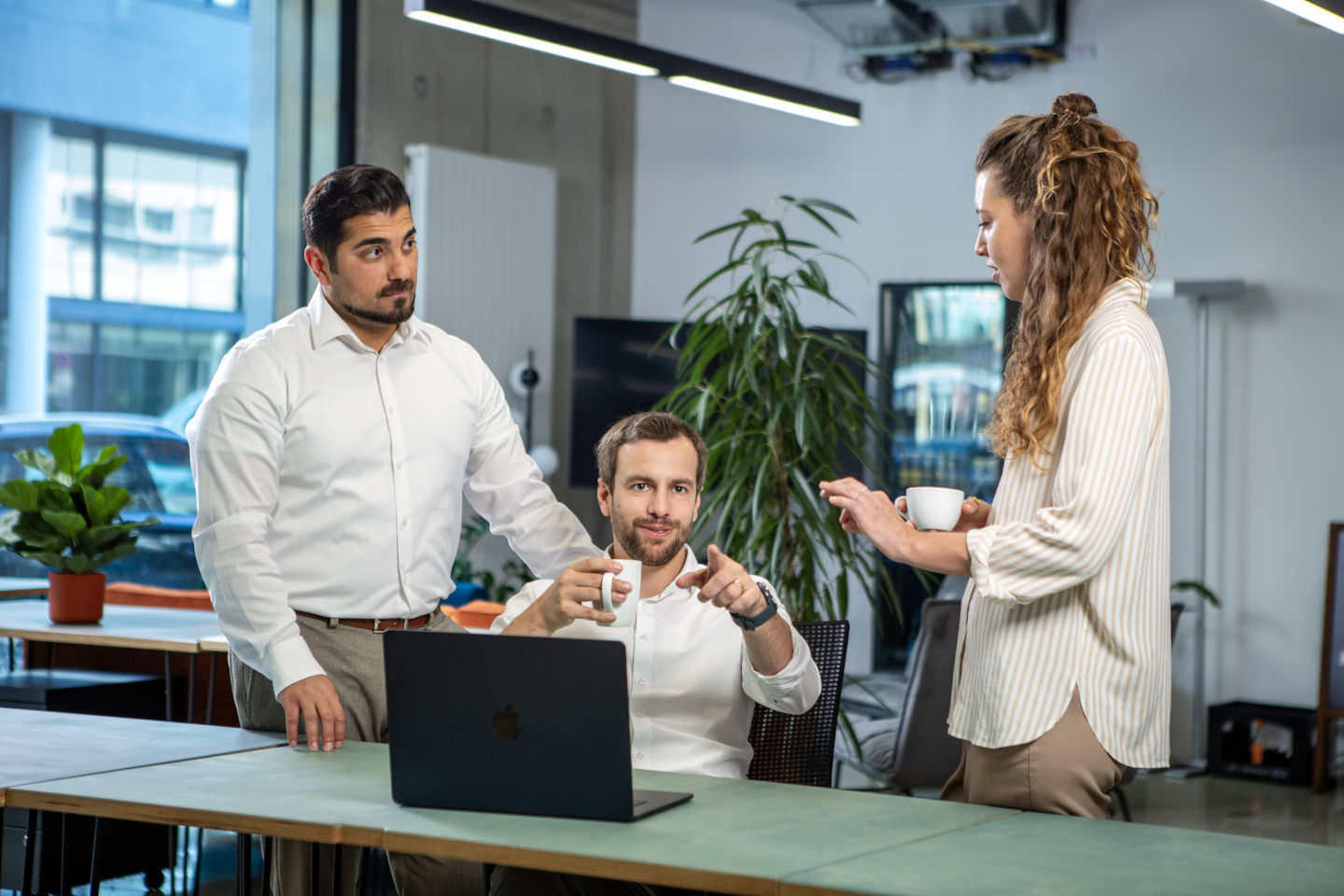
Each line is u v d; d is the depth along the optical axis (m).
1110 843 1.71
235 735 2.33
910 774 4.06
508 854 1.64
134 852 3.76
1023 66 6.65
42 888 3.47
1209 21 6.25
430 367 2.57
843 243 7.28
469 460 2.77
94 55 6.07
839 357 6.94
